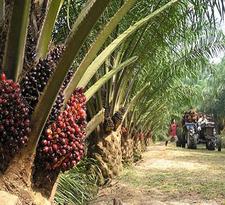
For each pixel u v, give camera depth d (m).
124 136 8.97
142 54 7.55
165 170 9.28
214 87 25.73
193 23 5.70
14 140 2.34
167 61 10.18
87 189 5.84
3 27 2.54
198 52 9.85
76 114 2.63
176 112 21.56
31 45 2.55
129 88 8.60
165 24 6.66
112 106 7.13
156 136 24.27
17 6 2.28
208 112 27.02
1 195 2.25
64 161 2.54
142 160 11.58
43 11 2.67
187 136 18.38
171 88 12.80
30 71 2.49
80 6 5.06
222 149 18.59
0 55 2.51
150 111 14.49
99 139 6.85
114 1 5.91
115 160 7.00
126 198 5.83
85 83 2.90
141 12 6.45
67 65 2.23
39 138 2.41
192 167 9.97
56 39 4.99
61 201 4.63
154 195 6.20
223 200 5.93
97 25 5.73
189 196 6.20
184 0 5.88
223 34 9.67
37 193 2.46
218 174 8.67
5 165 2.37
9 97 2.32
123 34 3.24
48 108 2.33
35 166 2.46
